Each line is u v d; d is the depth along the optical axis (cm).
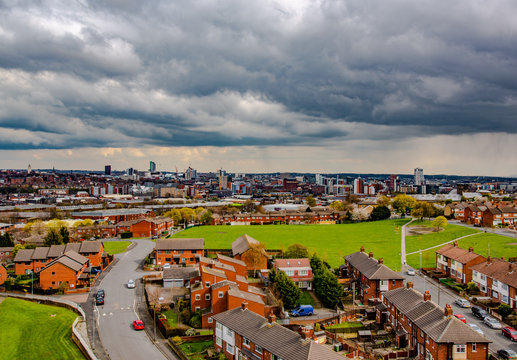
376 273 11050
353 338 8856
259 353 6938
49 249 14600
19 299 11600
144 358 7800
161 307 10338
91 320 9750
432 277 12938
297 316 10156
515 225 19612
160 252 15075
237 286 10156
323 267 12356
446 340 6969
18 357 7962
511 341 8212
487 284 10888
